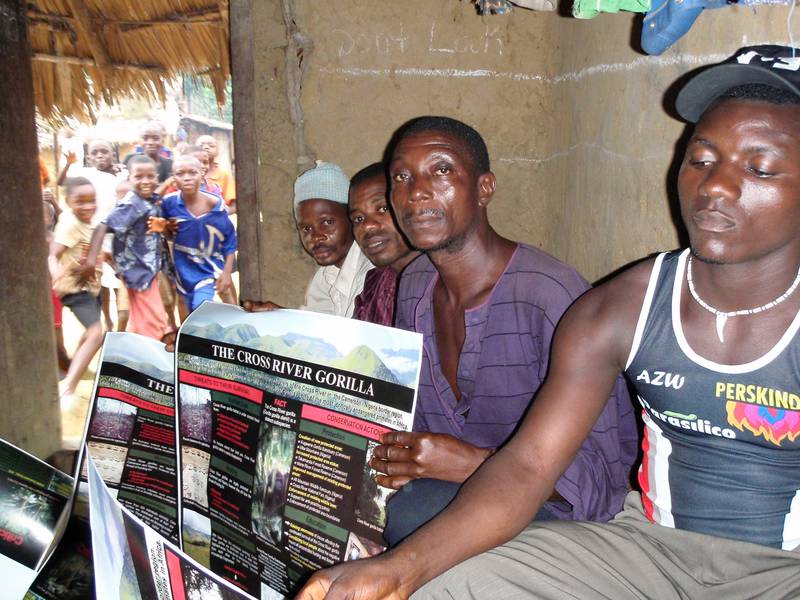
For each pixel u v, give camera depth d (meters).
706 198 1.04
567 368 1.24
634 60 1.97
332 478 1.49
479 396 1.63
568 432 1.23
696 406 1.15
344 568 1.06
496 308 1.60
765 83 1.03
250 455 1.60
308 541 1.52
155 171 4.42
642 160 1.92
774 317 1.08
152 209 4.43
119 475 1.79
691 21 1.36
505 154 2.97
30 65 2.90
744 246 1.04
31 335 2.91
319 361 1.51
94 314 4.38
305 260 2.98
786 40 1.28
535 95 2.93
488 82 2.92
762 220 1.02
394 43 2.87
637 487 1.57
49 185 4.26
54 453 3.06
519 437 1.24
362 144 2.93
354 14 2.84
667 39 1.42
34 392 2.93
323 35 2.85
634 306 1.20
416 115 2.92
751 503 1.15
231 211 4.58
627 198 2.04
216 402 1.66
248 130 2.88
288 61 2.85
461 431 1.69
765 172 1.01
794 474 1.12
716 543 1.16
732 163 1.03
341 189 2.47
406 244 2.13
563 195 2.73
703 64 1.58
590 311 1.24
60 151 4.26
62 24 3.91
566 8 2.63
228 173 4.54
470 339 1.61
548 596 1.07
